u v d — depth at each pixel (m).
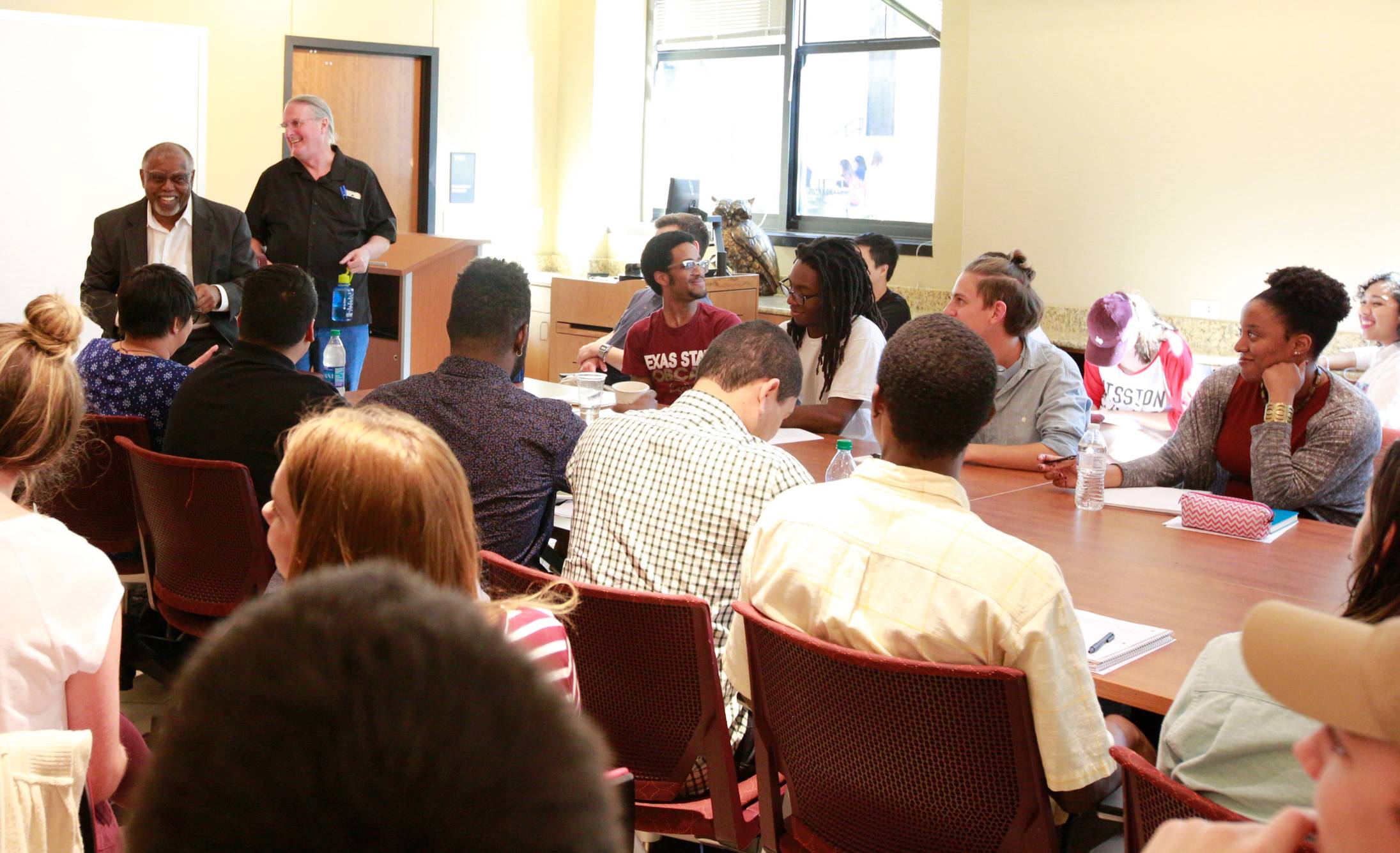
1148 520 2.67
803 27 7.64
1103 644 1.81
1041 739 1.46
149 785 0.30
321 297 5.17
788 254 7.75
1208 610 2.05
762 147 7.92
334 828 0.28
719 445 1.99
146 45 5.91
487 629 0.33
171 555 2.70
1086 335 5.94
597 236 8.33
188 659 0.33
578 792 0.30
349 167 5.21
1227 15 5.36
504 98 7.97
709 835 1.88
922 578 1.52
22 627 1.45
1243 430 2.94
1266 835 0.53
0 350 1.51
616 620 1.79
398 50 7.36
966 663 1.50
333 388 2.84
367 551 1.17
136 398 3.09
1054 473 2.96
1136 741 1.71
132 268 4.55
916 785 1.55
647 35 8.38
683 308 3.92
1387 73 4.99
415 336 5.29
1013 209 6.12
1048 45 5.90
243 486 2.56
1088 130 5.82
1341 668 0.45
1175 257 5.64
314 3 6.95
